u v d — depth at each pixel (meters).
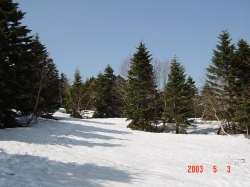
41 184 6.25
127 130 25.55
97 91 48.97
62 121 25.83
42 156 9.70
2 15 14.96
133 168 10.21
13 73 13.91
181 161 12.91
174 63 29.36
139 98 27.80
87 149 12.90
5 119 15.48
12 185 5.77
